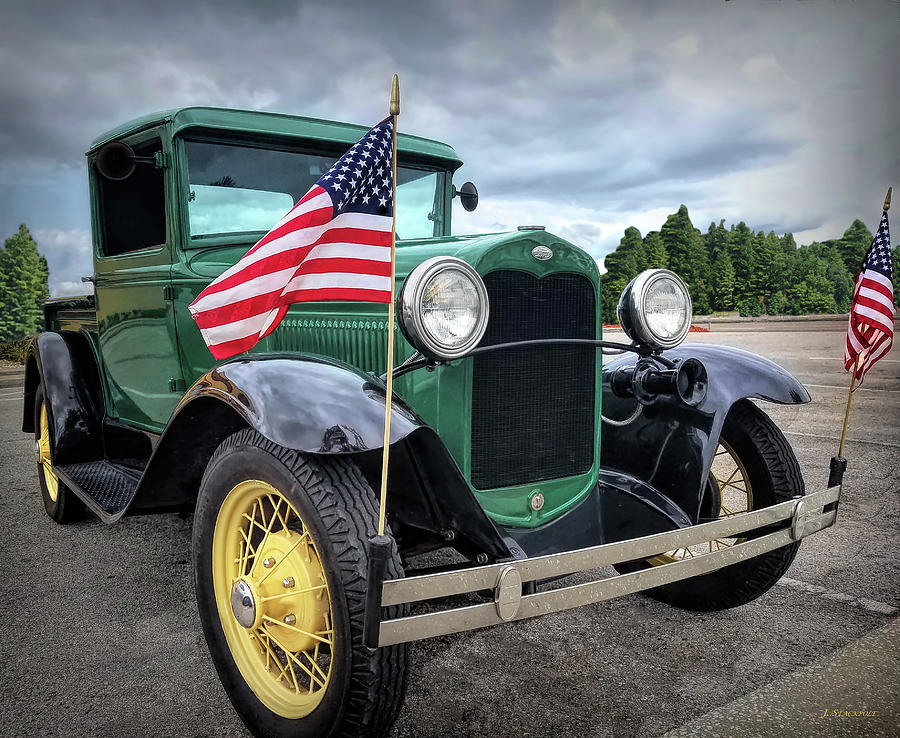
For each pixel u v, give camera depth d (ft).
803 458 17.48
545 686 7.61
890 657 8.14
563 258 7.63
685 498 8.39
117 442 12.30
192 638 8.71
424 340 6.09
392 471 6.79
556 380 7.79
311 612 6.20
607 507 8.75
